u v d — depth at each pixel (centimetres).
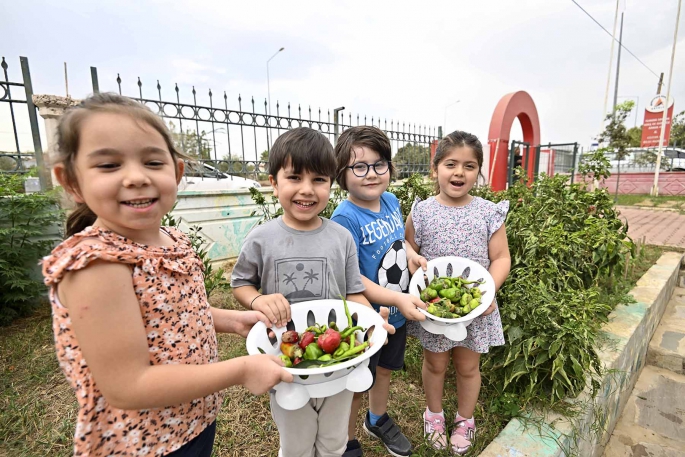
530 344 201
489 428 205
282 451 143
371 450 198
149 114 92
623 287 378
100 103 87
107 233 91
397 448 189
